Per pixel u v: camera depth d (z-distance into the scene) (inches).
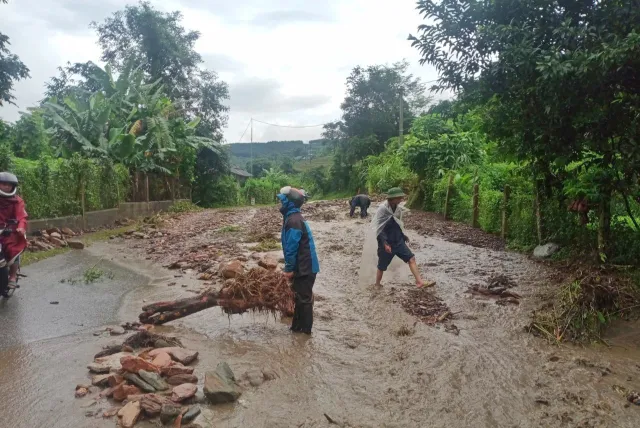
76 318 225.9
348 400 152.9
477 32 288.7
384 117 1624.0
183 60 1206.3
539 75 268.4
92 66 1057.5
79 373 164.7
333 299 268.5
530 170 367.9
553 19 279.4
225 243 453.1
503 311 245.6
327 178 1940.2
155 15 1133.7
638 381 171.0
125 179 729.6
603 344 205.9
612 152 280.5
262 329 217.8
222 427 134.1
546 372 176.6
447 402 153.5
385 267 292.8
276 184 1819.6
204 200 1217.4
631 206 362.0
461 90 330.6
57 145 764.6
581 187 309.4
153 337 193.8
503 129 337.4
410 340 206.4
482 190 575.2
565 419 144.6
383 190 1027.3
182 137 975.6
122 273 324.8
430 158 740.7
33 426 131.3
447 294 278.1
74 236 502.3
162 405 139.5
